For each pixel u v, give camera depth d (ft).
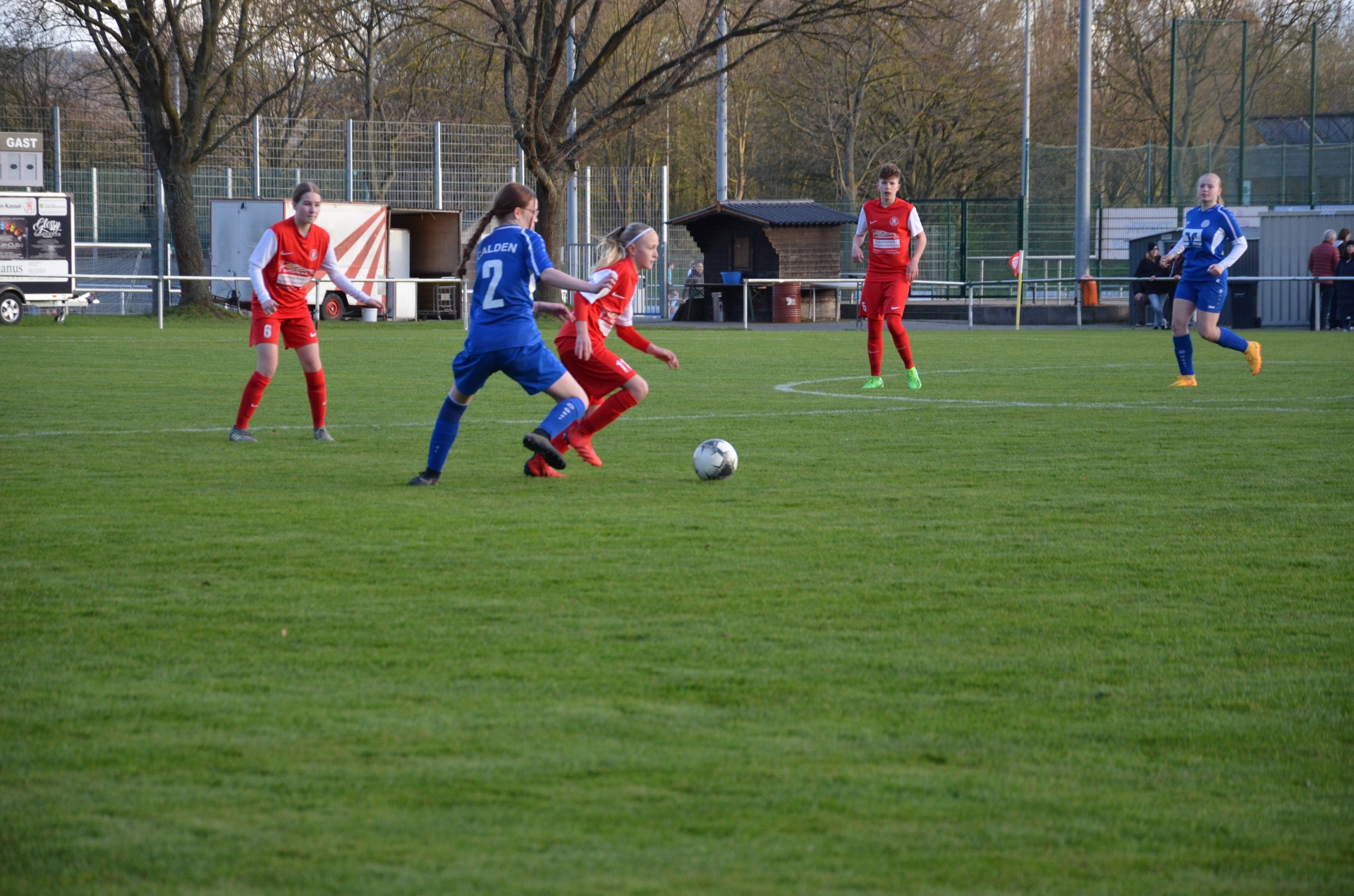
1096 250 365.40
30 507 62.75
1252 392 123.75
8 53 296.51
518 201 68.64
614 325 75.66
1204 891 24.63
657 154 479.00
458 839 26.40
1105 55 493.77
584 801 28.30
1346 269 245.45
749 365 160.04
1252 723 33.65
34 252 242.78
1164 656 39.32
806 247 305.12
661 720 33.27
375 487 69.10
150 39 263.29
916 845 26.35
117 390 123.44
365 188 304.09
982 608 44.65
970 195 505.66
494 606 44.34
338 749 31.19
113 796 28.45
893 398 118.83
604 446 86.12
